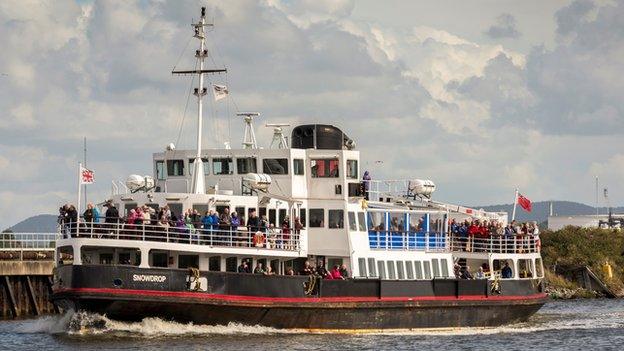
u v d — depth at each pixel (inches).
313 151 7534.5
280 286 6939.0
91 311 6481.3
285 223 7209.6
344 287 7244.1
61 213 6786.4
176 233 6594.5
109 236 6540.4
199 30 7308.1
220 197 6988.2
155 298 6496.1
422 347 7003.0
